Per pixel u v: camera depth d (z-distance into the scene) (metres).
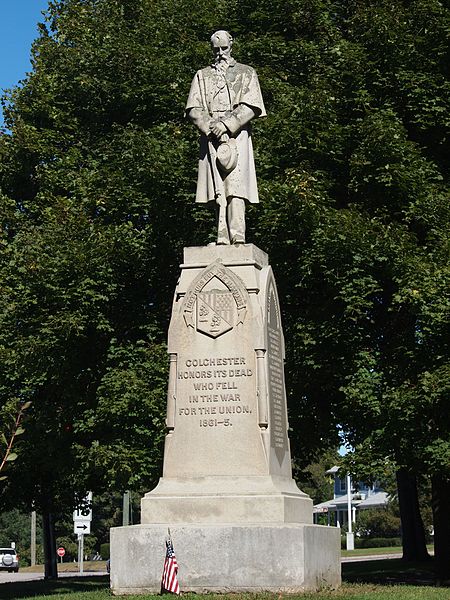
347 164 23.86
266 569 12.59
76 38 27.33
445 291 20.17
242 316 13.98
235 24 26.50
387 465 20.56
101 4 28.39
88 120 27.38
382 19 24.12
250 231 22.77
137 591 12.98
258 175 22.73
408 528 34.78
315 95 23.22
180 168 23.22
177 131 23.95
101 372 24.11
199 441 13.78
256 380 13.80
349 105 24.25
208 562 12.77
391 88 24.09
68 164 25.56
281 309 22.83
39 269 22.73
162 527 13.04
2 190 27.72
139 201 23.84
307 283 22.42
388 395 20.05
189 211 23.78
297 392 22.59
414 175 22.06
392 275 21.41
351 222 21.22
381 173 21.95
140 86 25.58
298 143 23.06
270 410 13.89
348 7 26.39
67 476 25.81
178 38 26.31
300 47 25.19
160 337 24.30
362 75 24.09
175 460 13.80
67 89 27.09
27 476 27.69
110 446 22.34
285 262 22.53
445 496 23.61
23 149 26.28
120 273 24.09
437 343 20.97
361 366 21.30
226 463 13.62
